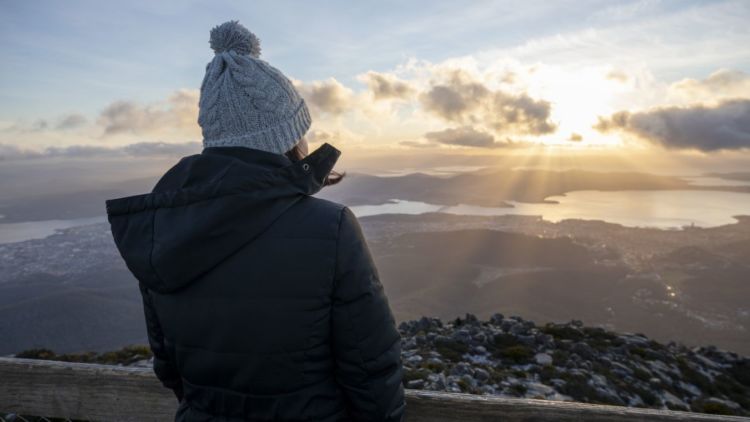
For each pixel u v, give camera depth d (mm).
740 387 12984
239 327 1341
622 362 12680
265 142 1462
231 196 1280
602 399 9977
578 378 10727
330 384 1449
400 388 1499
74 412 2215
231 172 1340
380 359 1422
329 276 1350
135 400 2156
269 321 1328
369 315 1397
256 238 1348
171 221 1349
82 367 2229
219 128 1468
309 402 1389
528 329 14500
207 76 1564
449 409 1854
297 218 1378
